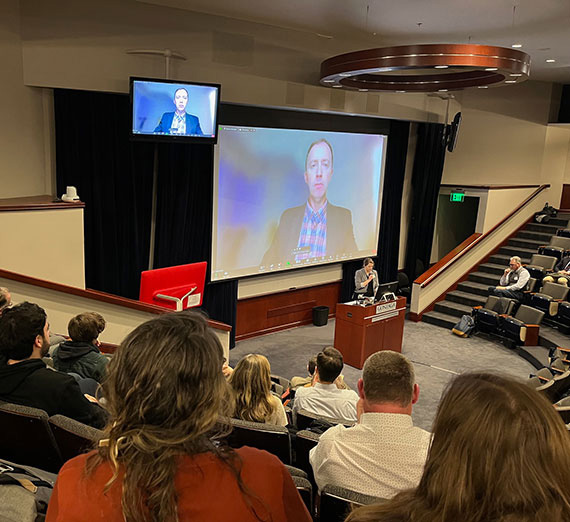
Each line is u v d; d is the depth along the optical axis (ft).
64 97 20.67
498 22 22.75
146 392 2.67
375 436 5.79
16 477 5.27
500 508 2.33
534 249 36.65
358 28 24.71
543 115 40.65
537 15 21.49
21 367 7.40
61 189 21.29
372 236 33.19
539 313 27.50
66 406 7.38
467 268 35.76
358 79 23.82
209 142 21.79
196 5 21.53
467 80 23.15
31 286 15.93
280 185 27.71
